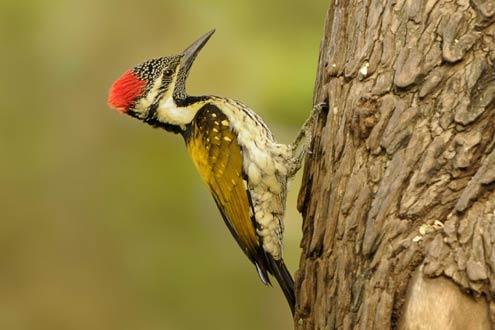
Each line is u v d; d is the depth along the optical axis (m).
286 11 15.23
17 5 16.06
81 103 16.44
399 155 6.55
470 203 6.18
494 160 6.18
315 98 7.80
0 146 16.58
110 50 16.19
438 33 6.66
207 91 14.95
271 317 16.02
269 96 14.20
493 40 6.49
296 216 13.91
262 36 15.12
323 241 7.00
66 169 16.48
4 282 16.31
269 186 8.83
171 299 15.98
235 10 15.34
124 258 16.23
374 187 6.63
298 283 7.34
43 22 16.25
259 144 8.88
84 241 16.36
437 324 6.02
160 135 16.44
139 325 15.93
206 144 9.12
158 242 16.17
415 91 6.63
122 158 16.44
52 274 16.30
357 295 6.52
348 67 7.09
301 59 14.65
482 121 6.36
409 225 6.36
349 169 6.85
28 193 16.58
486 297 5.95
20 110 16.50
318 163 7.34
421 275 6.14
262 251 8.97
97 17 16.16
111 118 16.48
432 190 6.36
